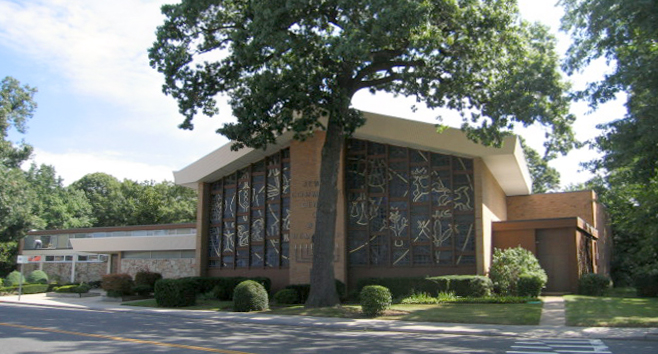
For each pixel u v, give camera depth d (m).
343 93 20.11
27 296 33.72
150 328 15.50
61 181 72.81
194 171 30.62
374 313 18.14
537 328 14.52
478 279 21.97
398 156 25.77
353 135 25.80
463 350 11.17
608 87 16.59
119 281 28.81
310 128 21.89
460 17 17.95
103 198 67.19
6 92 43.56
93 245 39.12
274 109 20.67
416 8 15.77
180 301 23.75
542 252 25.00
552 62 18.22
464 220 24.03
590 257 28.84
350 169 26.48
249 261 28.42
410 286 23.12
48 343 12.09
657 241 23.67
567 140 18.84
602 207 35.16
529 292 21.50
